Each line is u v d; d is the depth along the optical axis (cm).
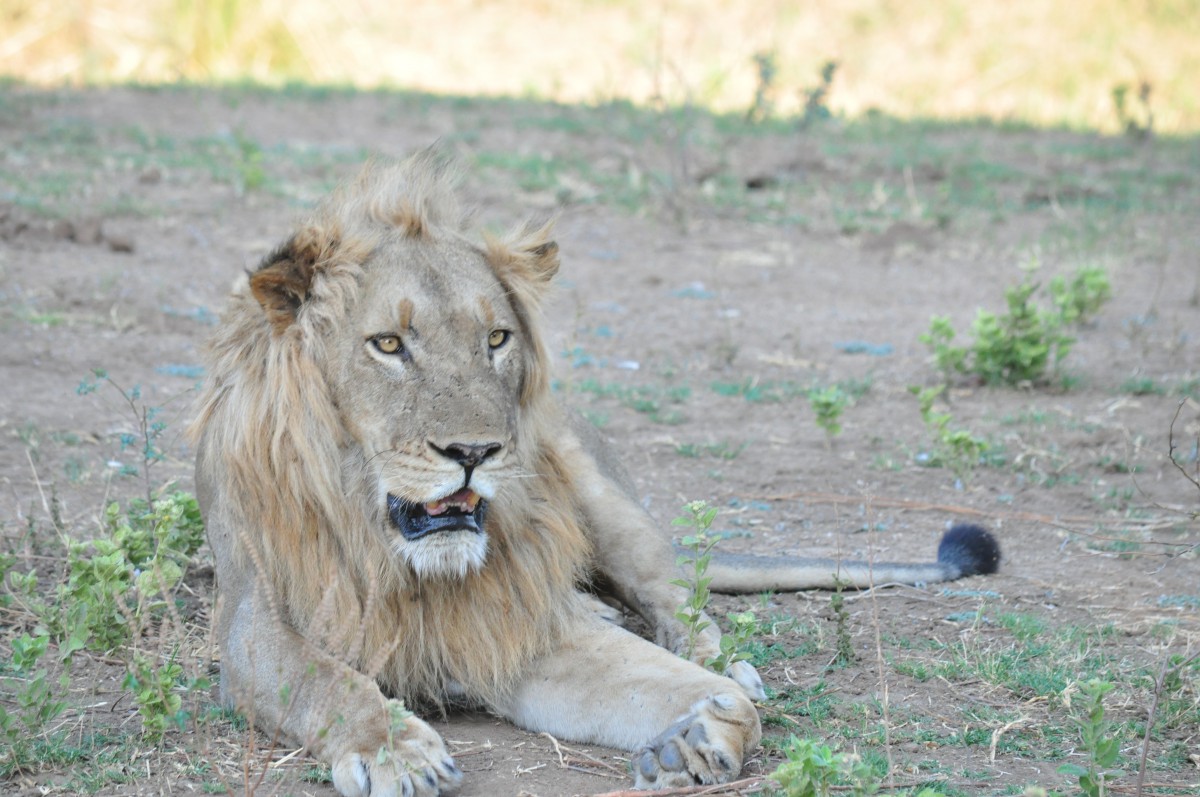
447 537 656
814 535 991
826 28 3662
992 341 1337
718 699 631
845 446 1182
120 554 706
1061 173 2388
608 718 664
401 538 665
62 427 1123
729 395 1321
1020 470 1123
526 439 711
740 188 2139
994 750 654
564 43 3519
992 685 730
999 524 1013
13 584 815
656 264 1773
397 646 675
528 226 749
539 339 714
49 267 1537
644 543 799
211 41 3234
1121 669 753
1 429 1107
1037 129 2864
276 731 589
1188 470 1121
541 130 2480
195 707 659
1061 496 1068
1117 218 2086
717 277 1731
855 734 673
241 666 666
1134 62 3484
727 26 3638
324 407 663
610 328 1510
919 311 1628
